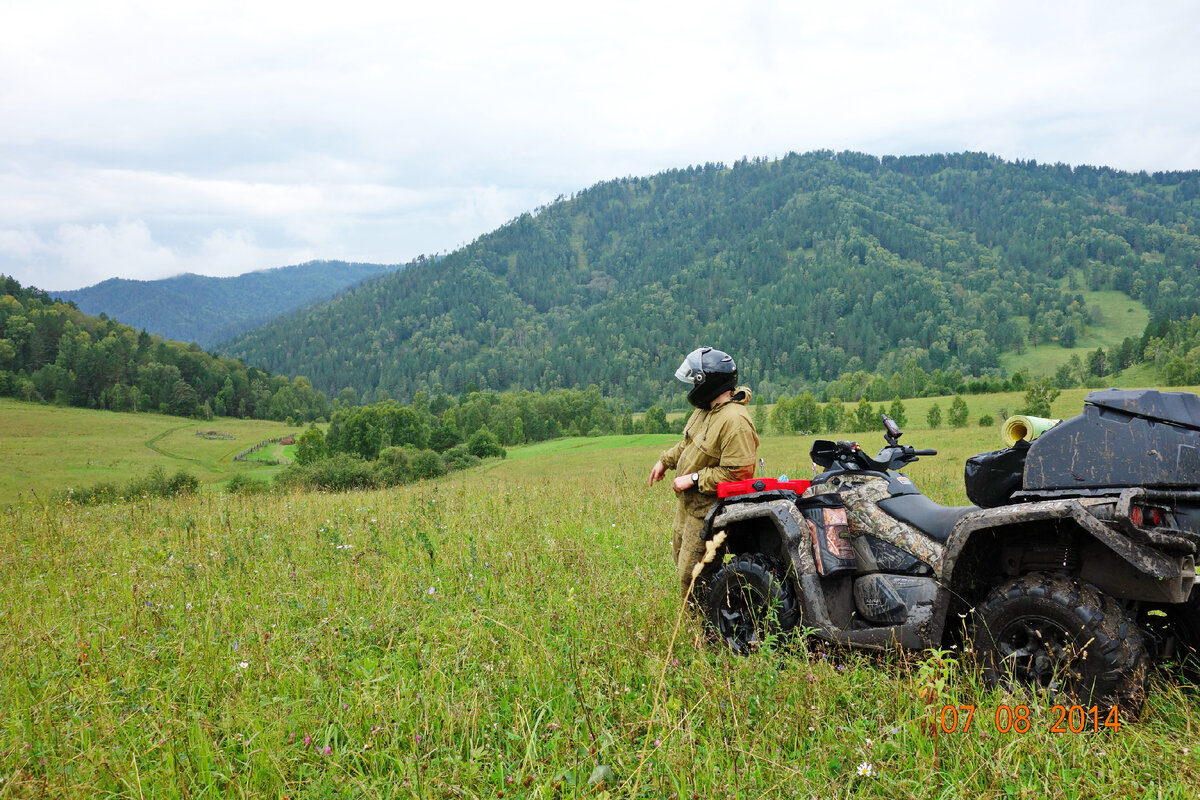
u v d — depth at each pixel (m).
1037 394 106.88
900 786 2.96
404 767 3.19
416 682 4.12
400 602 5.55
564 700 3.77
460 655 4.35
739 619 4.83
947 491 12.48
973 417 123.50
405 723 3.62
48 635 4.97
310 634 4.77
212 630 5.11
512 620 5.04
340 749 3.44
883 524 4.57
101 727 3.63
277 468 127.81
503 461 93.06
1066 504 3.61
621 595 5.58
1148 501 3.56
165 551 8.17
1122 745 3.26
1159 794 2.85
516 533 8.43
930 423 116.88
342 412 137.25
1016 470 4.20
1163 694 3.65
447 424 144.88
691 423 5.36
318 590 6.11
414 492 15.04
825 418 130.75
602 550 7.56
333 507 11.92
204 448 158.38
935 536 4.40
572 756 3.26
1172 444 3.57
